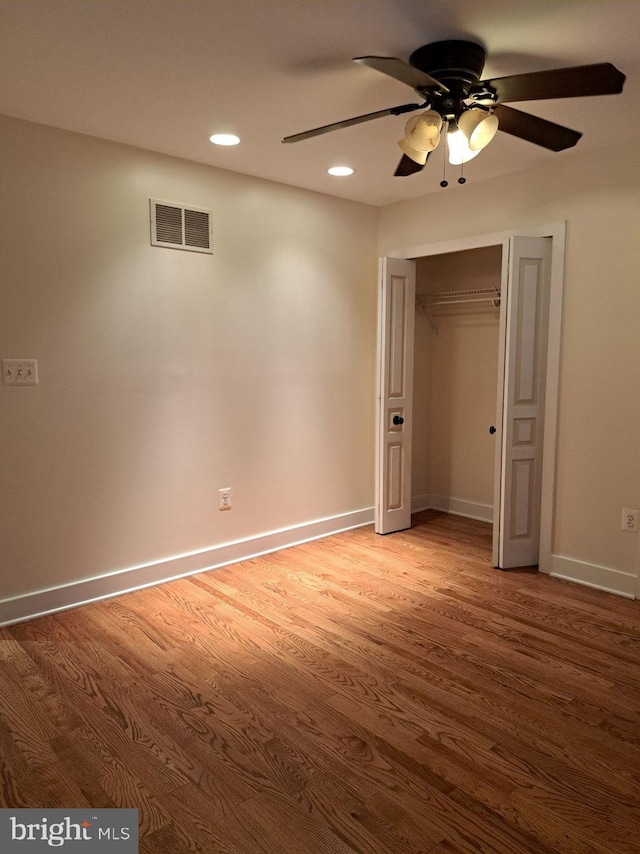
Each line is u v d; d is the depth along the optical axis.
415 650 2.80
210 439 3.75
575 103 2.70
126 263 3.29
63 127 2.98
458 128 2.13
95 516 3.29
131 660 2.72
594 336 3.46
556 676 2.59
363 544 4.32
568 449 3.61
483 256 4.71
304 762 2.05
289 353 4.13
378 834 1.75
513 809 1.85
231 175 3.69
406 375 4.50
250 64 2.32
